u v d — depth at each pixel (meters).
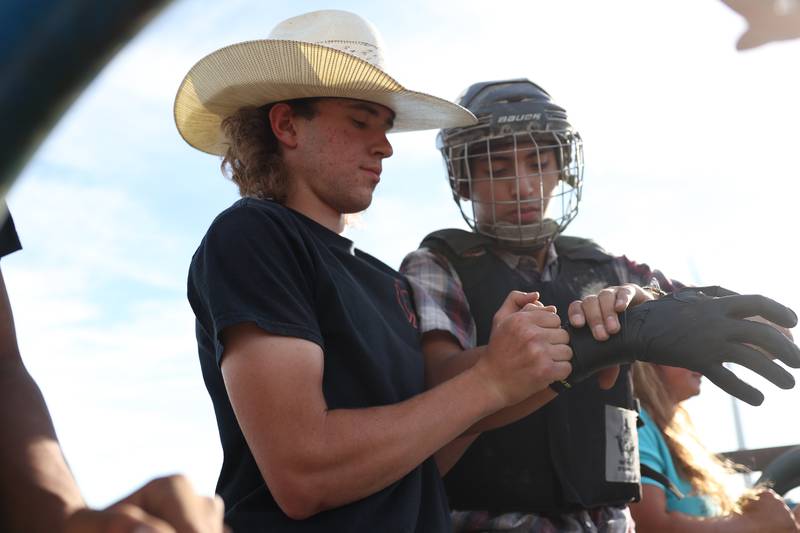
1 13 0.38
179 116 2.25
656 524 2.85
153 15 0.39
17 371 1.14
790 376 1.72
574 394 2.23
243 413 1.64
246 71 2.04
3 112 0.39
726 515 2.89
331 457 1.61
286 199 2.06
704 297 1.85
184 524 0.59
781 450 3.38
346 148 2.05
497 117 2.41
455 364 2.06
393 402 1.83
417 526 1.84
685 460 3.02
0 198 0.41
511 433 2.20
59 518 0.85
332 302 1.80
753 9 0.52
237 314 1.65
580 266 2.46
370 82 2.02
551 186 2.47
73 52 0.38
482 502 2.20
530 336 1.76
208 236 1.79
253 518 1.71
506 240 2.42
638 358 1.86
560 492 2.18
